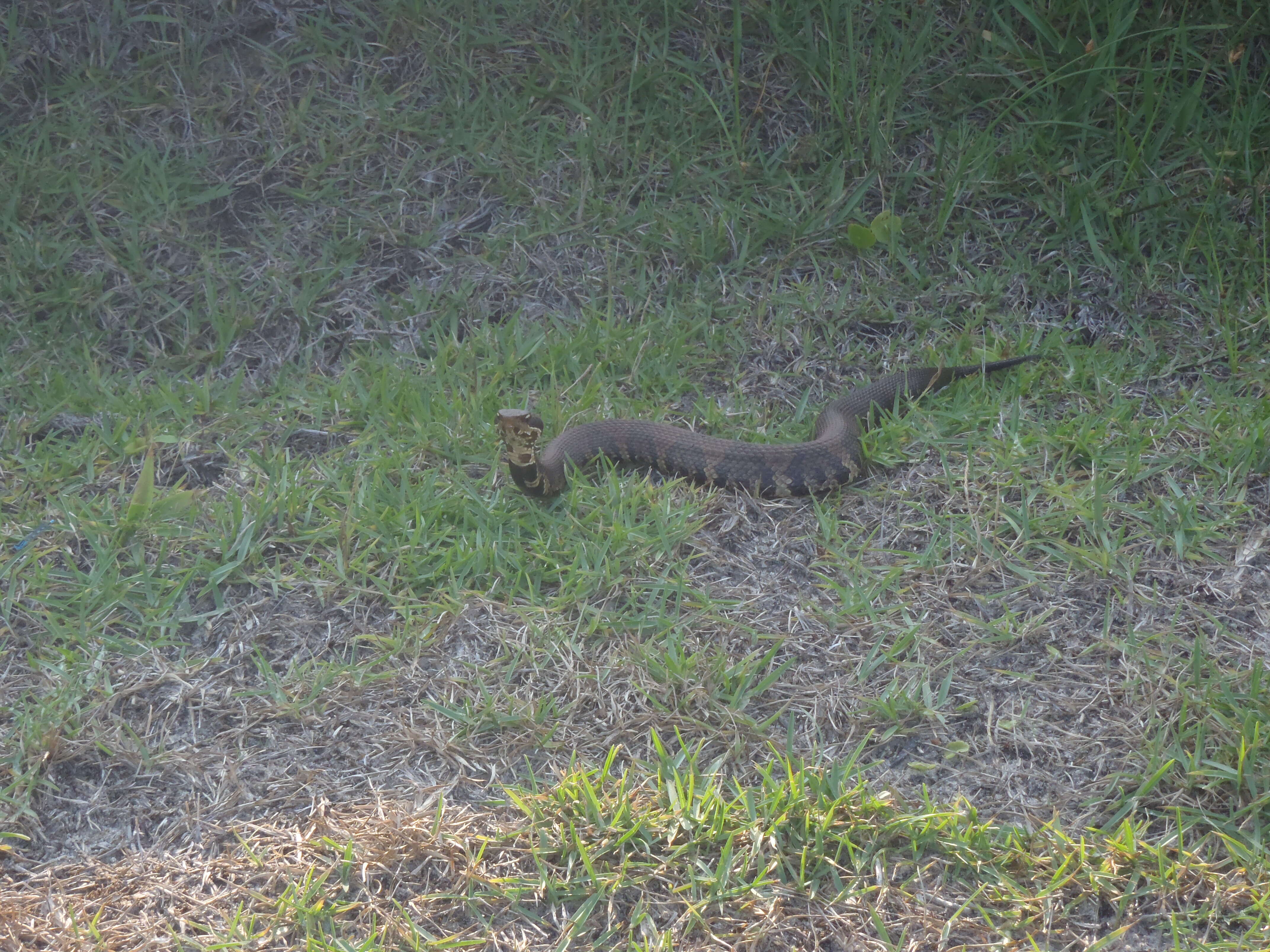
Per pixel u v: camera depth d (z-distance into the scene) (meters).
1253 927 4.39
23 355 7.95
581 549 6.29
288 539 6.37
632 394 7.87
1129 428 7.26
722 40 9.62
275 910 4.60
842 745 5.37
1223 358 8.00
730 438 7.48
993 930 4.49
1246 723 5.13
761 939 4.45
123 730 5.37
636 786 5.07
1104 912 4.58
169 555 6.31
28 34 9.31
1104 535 6.35
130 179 8.87
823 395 8.00
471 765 5.23
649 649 5.73
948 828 4.84
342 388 7.69
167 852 4.87
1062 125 9.23
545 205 8.94
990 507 6.69
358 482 6.74
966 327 8.37
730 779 5.16
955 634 5.93
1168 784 5.06
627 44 9.63
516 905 4.59
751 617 6.06
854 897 4.61
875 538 6.64
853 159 9.23
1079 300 8.52
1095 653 5.77
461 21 9.61
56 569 6.24
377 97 9.32
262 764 5.25
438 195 9.05
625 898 4.63
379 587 6.09
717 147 9.32
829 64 9.41
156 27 9.46
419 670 5.70
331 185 8.96
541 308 8.56
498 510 6.62
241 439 7.28
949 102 9.43
